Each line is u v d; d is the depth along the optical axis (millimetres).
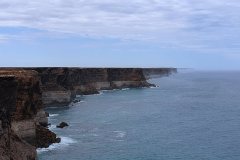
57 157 66688
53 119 106562
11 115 65750
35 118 75938
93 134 86500
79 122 102125
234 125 101812
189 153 71688
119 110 127875
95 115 115312
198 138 84750
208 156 69938
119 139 82000
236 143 80125
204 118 113250
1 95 63656
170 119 110438
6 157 46406
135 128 95062
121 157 67875
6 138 49656
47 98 129375
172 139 83250
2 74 73812
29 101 69938
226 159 68188
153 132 90562
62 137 82188
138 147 75250
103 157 67625
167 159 67500
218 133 90688
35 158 61156
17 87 66625
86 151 71250
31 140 69688
